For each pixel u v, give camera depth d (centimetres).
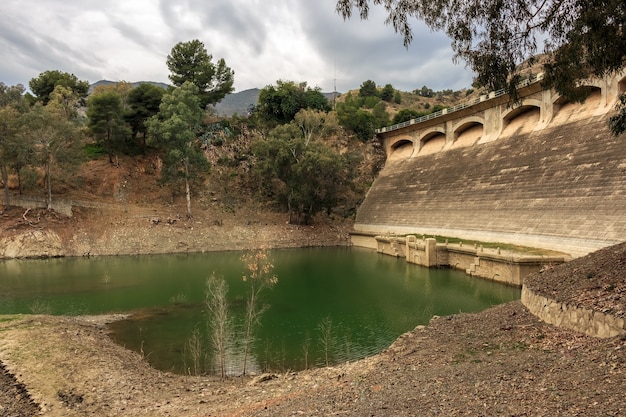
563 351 1131
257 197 7181
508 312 1758
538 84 4519
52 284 3412
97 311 2616
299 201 6419
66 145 5388
